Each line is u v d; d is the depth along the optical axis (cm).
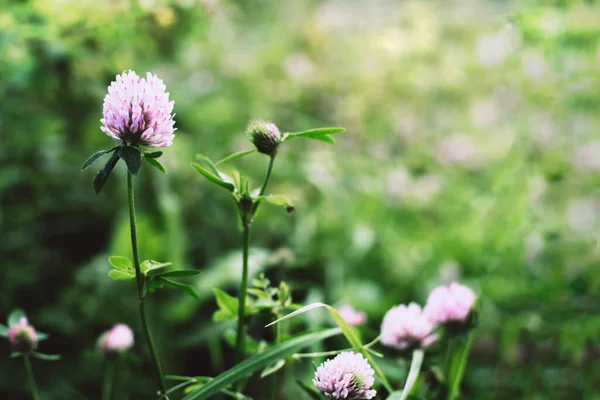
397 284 80
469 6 119
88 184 77
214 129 91
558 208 83
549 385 65
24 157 73
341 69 112
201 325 71
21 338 42
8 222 71
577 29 74
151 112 36
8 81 71
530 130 83
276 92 106
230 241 79
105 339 47
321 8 124
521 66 87
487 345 72
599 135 85
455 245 81
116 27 70
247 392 66
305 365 65
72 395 63
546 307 67
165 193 75
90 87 76
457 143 98
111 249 71
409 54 109
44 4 68
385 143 101
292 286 59
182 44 81
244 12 120
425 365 45
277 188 88
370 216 87
